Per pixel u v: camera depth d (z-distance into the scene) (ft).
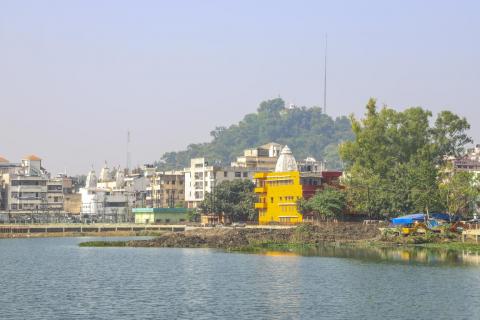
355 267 508.53
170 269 532.73
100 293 421.59
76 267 561.02
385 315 348.79
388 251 614.75
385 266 510.58
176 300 393.29
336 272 486.38
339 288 422.82
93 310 367.66
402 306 367.66
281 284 442.09
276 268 517.96
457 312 352.28
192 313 357.20
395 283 434.71
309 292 411.95
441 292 401.70
